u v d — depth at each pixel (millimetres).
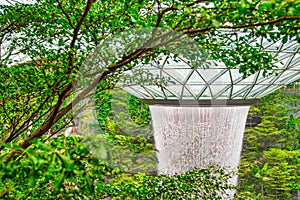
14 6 6328
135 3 4863
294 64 14602
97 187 5289
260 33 4059
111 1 5504
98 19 5434
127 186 5773
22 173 2697
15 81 5820
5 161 2840
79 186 3334
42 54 6195
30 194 3566
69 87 5062
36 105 6941
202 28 4000
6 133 6715
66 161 2201
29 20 6301
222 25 3879
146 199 5953
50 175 2523
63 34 6180
